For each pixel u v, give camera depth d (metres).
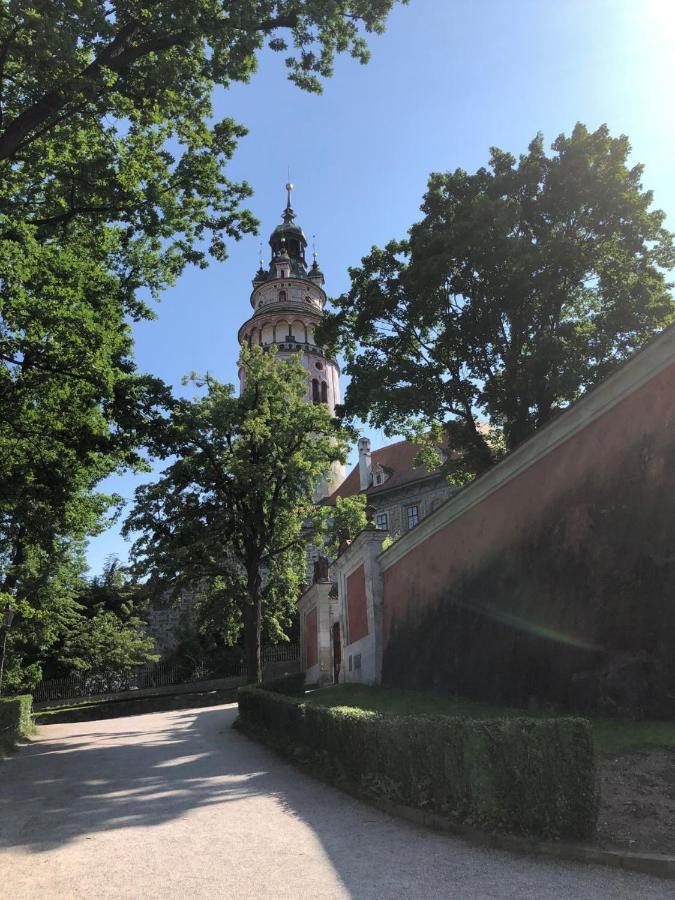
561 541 10.80
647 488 9.10
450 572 15.03
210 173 16.80
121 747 15.23
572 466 10.80
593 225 21.73
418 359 24.53
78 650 43.47
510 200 21.86
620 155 21.48
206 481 29.62
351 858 5.43
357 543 21.67
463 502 14.46
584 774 5.28
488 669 12.49
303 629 38.88
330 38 15.09
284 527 32.22
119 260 17.77
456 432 23.64
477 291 22.23
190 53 14.27
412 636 16.89
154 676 44.03
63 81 12.16
